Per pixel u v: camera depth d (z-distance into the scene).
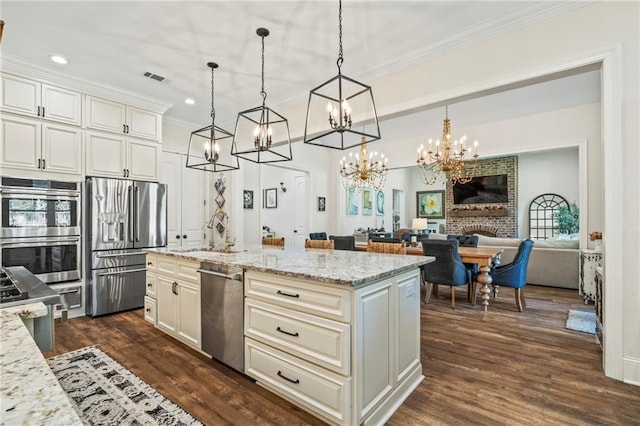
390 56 3.05
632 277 2.11
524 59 2.46
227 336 2.31
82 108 3.63
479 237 5.95
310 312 1.78
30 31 2.69
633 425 1.72
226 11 2.42
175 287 2.80
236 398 1.99
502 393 2.05
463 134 5.77
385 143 6.76
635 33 2.07
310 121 4.10
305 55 3.07
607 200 2.16
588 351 2.68
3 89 3.10
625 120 2.10
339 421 1.65
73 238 3.51
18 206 3.16
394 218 11.06
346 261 2.27
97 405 1.92
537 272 5.27
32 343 0.74
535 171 8.85
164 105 4.30
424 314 3.76
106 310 3.65
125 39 2.81
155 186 4.14
